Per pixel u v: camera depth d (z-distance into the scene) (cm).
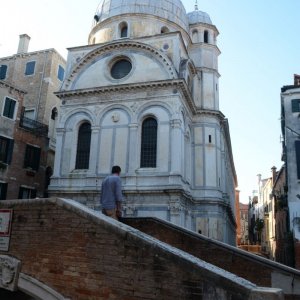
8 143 3080
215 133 3222
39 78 3878
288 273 1021
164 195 2508
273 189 4925
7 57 4100
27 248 798
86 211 730
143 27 3391
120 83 2861
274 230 4928
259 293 517
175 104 2650
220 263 1104
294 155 2461
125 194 2591
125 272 652
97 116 2828
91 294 683
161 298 606
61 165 2833
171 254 611
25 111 3797
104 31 3547
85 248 713
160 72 2772
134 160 2633
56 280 736
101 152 2742
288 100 2575
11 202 851
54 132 3834
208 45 3600
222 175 3303
